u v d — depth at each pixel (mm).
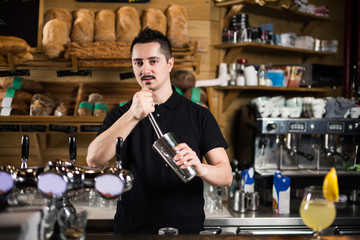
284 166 2826
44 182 1089
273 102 2824
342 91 3977
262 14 3451
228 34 3098
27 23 2938
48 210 1047
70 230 1018
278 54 3637
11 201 1022
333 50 3617
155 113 1726
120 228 1681
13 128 2580
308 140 2854
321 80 3346
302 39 3457
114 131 1467
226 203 2744
